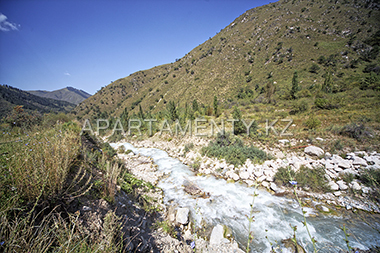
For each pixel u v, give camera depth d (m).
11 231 1.56
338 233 4.29
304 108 17.19
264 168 7.73
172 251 3.12
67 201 2.56
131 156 12.62
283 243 4.07
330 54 43.72
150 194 6.07
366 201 5.39
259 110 21.42
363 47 41.75
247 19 91.62
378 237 4.07
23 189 2.19
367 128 9.50
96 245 2.00
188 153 11.91
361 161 6.84
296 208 5.45
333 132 10.36
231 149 9.41
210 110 23.70
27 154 2.62
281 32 63.25
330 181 6.39
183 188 7.12
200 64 75.25
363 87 21.61
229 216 5.20
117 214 3.31
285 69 45.44
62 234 1.81
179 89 66.56
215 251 3.63
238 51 66.25
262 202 5.85
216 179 7.86
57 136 4.11
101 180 4.04
